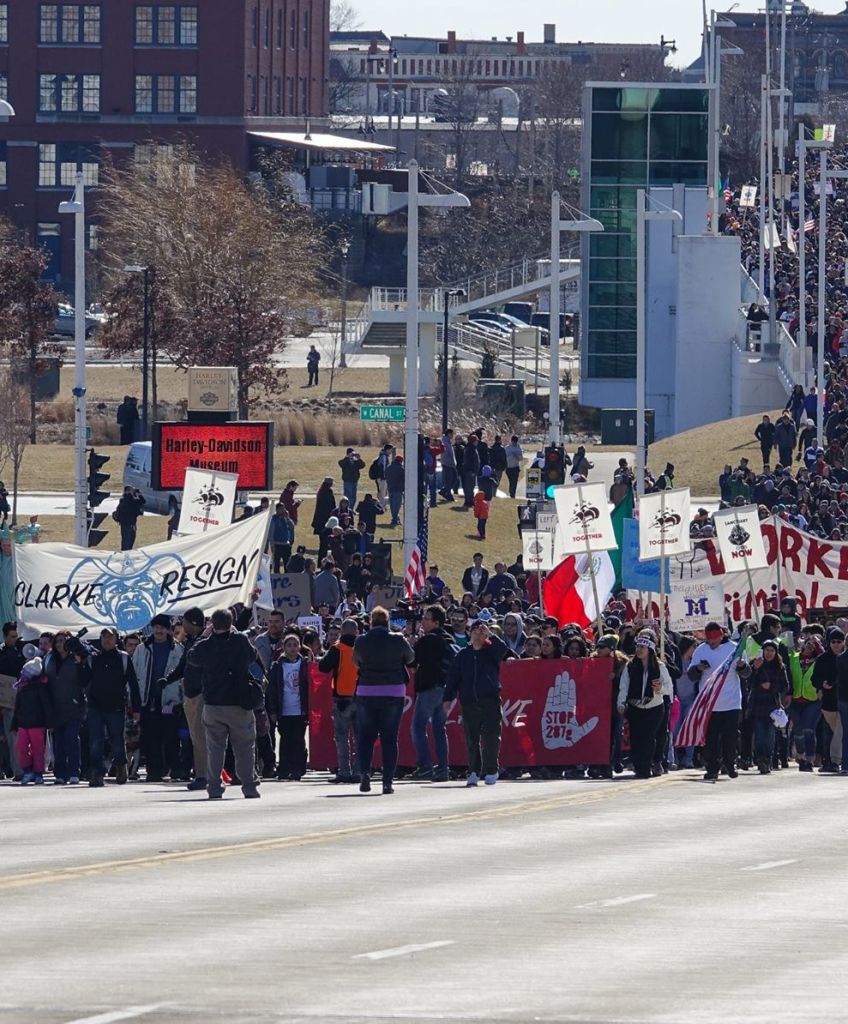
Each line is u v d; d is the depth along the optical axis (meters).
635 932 36.41
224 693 58.59
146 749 65.62
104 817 53.84
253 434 117.00
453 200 109.19
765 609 85.12
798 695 72.56
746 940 35.75
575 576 85.38
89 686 64.31
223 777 65.88
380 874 43.28
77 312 119.69
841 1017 28.86
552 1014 28.91
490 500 153.12
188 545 72.38
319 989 30.64
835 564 84.81
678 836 51.53
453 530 147.88
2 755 68.12
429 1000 29.91
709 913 38.84
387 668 60.88
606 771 68.94
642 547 79.25
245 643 58.81
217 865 44.19
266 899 39.47
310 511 153.88
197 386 118.00
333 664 65.12
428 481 152.25
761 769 70.31
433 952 34.00
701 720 68.00
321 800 59.09
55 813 54.88
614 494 144.88
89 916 37.12
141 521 148.62
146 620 71.69
